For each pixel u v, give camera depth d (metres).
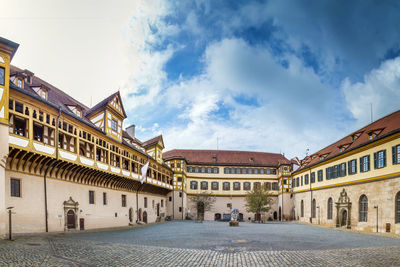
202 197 57.44
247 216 60.03
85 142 26.25
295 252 14.48
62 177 23.89
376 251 14.48
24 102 19.39
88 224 27.19
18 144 18.56
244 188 61.12
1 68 17.28
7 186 18.64
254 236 22.88
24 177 19.98
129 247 15.59
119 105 32.53
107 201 30.94
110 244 16.52
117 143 31.92
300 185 51.34
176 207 54.19
